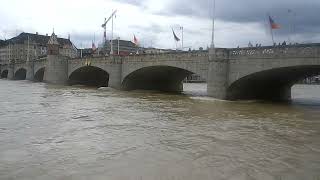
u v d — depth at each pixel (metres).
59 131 23.45
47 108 36.44
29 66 128.50
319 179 14.30
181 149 18.94
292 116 33.09
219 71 48.69
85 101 45.59
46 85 90.50
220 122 28.52
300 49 39.78
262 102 48.22
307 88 125.88
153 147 19.33
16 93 58.34
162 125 26.69
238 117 31.75
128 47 165.62
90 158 16.94
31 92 61.56
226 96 48.72
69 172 14.80
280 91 59.94
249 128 25.83
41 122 27.00
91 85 97.81
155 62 62.28
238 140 21.42
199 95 60.03
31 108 36.12
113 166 15.70
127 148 19.02
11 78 153.25
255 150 18.91
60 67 98.44
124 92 66.44
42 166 15.57
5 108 35.75
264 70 43.75
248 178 14.33
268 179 14.26
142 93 64.38
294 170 15.46
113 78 73.56
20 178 14.00
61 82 98.44
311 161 16.89
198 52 52.97
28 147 18.89
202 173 14.89
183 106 40.62
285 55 41.28
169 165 15.96
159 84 77.88
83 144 19.80
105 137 21.83
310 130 25.22
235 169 15.48
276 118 31.53
